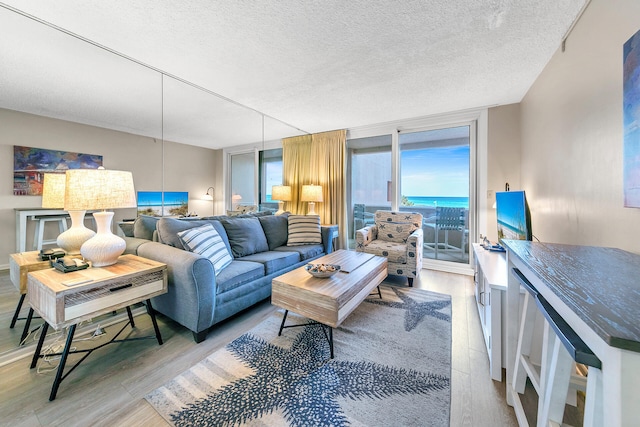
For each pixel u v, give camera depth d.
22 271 1.71
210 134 3.84
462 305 2.46
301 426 1.14
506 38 1.81
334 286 1.74
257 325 2.08
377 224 3.75
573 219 1.67
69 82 2.41
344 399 1.30
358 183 4.51
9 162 2.45
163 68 2.24
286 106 3.22
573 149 1.67
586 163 1.50
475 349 1.75
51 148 2.61
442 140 3.80
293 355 1.67
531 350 1.36
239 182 4.26
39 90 2.48
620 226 1.19
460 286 3.01
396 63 2.16
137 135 3.04
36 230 2.57
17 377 1.44
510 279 1.34
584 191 1.53
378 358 1.64
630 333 0.43
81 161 2.74
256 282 2.32
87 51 1.97
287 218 3.59
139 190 3.04
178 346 1.76
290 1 1.45
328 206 4.46
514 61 2.12
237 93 2.80
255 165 4.50
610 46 1.27
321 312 1.61
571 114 1.70
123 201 1.66
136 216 2.98
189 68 2.24
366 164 4.39
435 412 1.23
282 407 1.25
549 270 0.79
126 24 1.66
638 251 1.06
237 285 2.12
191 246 2.06
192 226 2.37
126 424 1.15
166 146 3.29
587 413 0.58
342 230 4.37
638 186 1.03
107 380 1.42
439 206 3.86
